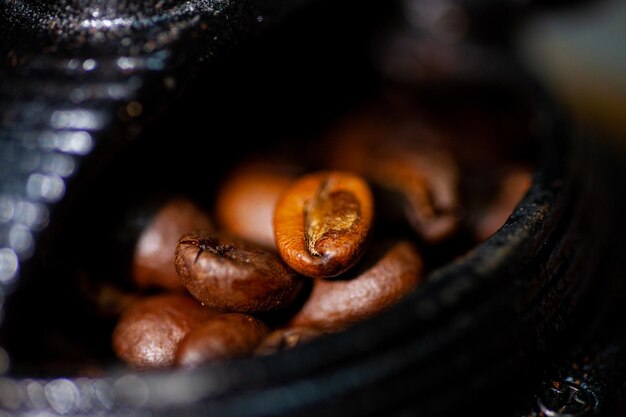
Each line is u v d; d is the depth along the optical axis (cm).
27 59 6
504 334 6
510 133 10
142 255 7
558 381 7
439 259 8
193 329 6
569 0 11
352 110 10
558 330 7
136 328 7
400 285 7
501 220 8
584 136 9
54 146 6
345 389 6
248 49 7
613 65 16
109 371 6
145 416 6
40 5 7
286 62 9
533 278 6
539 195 7
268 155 9
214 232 7
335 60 10
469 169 9
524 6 11
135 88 6
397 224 8
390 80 11
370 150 9
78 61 6
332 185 7
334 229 7
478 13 11
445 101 11
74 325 7
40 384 6
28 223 6
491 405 6
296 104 9
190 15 7
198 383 6
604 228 9
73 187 6
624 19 16
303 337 6
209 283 6
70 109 6
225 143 9
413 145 10
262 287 6
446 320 6
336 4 9
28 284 6
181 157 8
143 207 7
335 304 7
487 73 11
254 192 8
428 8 11
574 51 16
